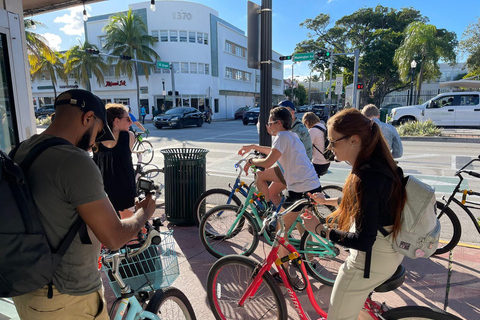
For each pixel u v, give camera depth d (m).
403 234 1.55
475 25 26.44
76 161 1.29
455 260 3.63
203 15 34.12
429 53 26.59
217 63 37.44
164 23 33.09
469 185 6.83
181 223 4.60
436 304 2.85
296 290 2.93
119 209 3.01
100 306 1.54
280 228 2.30
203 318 2.70
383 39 32.72
